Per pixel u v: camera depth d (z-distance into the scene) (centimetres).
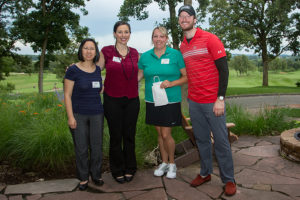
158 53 310
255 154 407
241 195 265
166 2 1591
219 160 273
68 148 350
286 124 570
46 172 343
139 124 440
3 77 3275
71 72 273
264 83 3183
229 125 366
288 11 2678
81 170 288
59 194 280
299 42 2933
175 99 308
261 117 564
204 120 280
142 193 278
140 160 358
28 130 379
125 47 302
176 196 268
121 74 289
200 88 267
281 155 396
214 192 275
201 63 261
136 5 1533
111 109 293
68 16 2658
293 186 284
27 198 270
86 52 271
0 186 300
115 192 282
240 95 1867
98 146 291
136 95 308
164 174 332
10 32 2598
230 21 2505
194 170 344
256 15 2784
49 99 786
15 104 561
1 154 370
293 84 7156
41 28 2595
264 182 297
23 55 2902
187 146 428
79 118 278
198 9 1561
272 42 3075
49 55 2850
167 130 312
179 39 1513
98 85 281
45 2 2645
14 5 2498
